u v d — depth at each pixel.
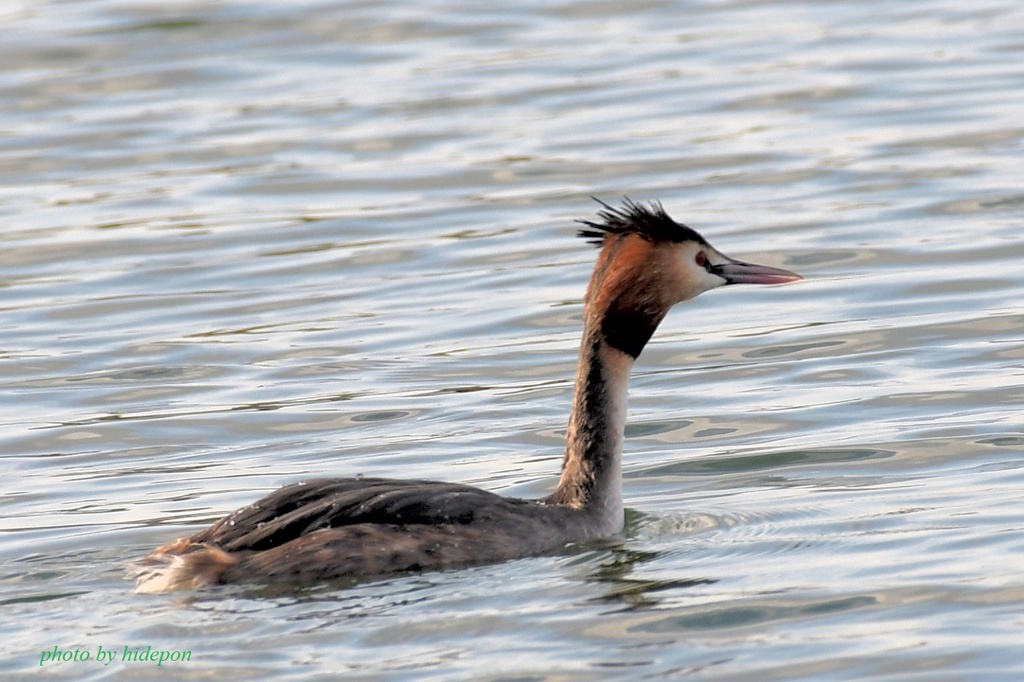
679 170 23.67
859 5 33.00
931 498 12.55
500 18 32.72
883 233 20.67
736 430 14.90
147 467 14.47
